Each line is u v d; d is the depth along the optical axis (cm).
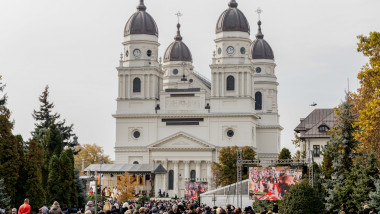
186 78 17100
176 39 18925
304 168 7950
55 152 8856
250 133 15700
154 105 16162
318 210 6162
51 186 8075
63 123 12962
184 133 15700
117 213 4584
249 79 15862
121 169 13700
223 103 15850
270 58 18300
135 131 16225
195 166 15725
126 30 16538
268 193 8056
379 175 6366
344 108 7119
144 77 16275
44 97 12888
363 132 6391
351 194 6662
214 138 15788
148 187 14775
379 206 6088
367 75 6184
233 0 16362
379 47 6178
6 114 7125
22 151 7006
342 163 6988
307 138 12300
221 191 10075
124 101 16300
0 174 6650
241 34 16025
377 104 6022
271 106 18000
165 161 15775
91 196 10619
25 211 4666
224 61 16000
